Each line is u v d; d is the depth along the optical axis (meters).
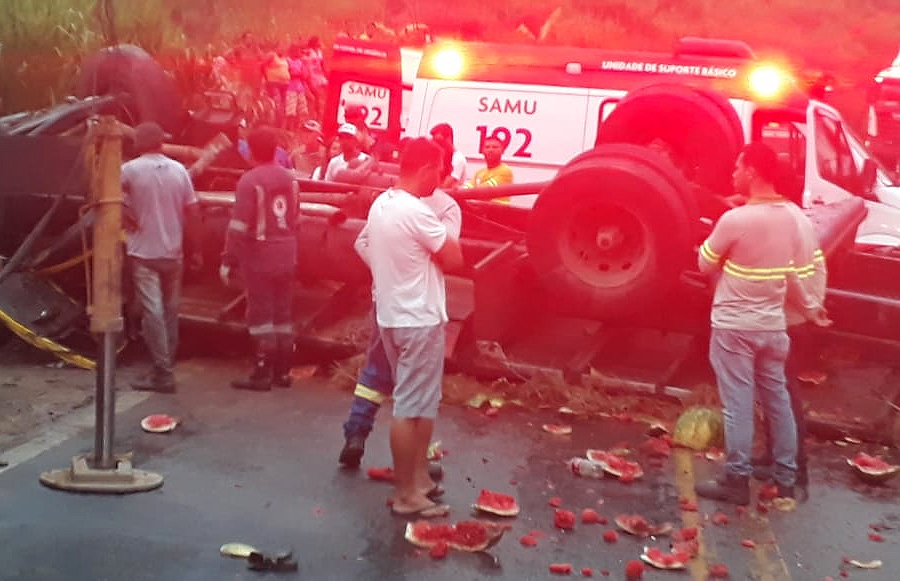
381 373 6.90
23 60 15.05
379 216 6.22
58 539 5.77
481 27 24.02
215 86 17.88
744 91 10.42
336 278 9.04
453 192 9.05
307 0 24.50
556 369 8.51
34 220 9.46
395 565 5.70
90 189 6.47
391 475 6.84
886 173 12.50
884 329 8.50
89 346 9.30
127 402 8.05
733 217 6.56
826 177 10.59
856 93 21.80
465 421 8.02
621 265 8.30
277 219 8.28
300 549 5.82
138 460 6.94
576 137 10.64
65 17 15.30
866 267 10.05
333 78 14.23
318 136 18.64
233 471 6.85
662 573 5.79
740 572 5.86
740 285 6.61
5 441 7.18
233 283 8.80
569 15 25.69
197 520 6.11
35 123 9.69
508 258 8.66
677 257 8.12
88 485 6.40
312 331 9.02
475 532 5.92
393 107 14.07
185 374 8.84
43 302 9.15
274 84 20.69
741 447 6.73
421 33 18.02
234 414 7.93
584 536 6.18
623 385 8.35
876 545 6.30
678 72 10.51
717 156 9.28
